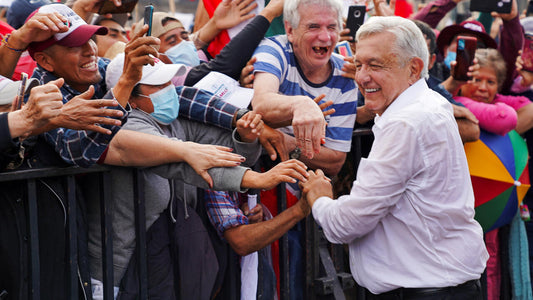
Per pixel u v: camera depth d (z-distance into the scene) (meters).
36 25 2.37
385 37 2.41
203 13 3.85
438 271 2.45
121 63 2.56
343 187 3.55
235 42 3.03
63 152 2.29
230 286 2.92
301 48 2.97
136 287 2.60
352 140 3.46
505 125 3.64
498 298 4.09
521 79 4.23
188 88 2.78
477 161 3.70
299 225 3.24
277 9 3.11
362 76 2.46
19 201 2.34
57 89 2.06
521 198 3.87
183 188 2.68
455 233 2.48
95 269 2.62
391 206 2.43
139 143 2.45
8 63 2.51
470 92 3.86
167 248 2.65
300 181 2.69
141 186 2.54
